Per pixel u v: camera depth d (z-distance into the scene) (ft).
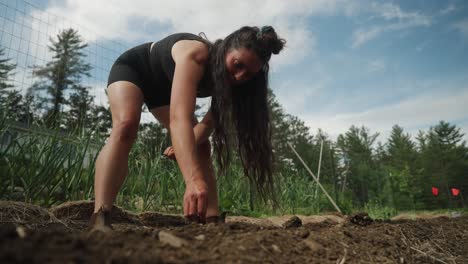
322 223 9.32
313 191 21.98
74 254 2.60
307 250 4.38
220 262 3.24
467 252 7.30
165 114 7.10
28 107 11.55
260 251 3.81
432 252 6.65
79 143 11.50
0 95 11.04
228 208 14.51
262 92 6.78
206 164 7.07
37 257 2.42
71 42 92.99
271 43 5.79
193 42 5.80
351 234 5.86
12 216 7.11
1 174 9.73
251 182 7.51
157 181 13.39
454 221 12.57
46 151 10.39
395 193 41.50
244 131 6.95
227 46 5.68
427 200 61.31
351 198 29.63
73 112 13.12
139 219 9.13
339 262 4.29
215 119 6.63
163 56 6.03
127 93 5.94
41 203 10.18
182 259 3.10
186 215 4.69
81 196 11.21
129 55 6.39
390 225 8.43
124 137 5.61
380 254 5.23
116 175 5.42
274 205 8.07
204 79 6.04
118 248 3.08
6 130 10.12
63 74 84.28
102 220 5.04
